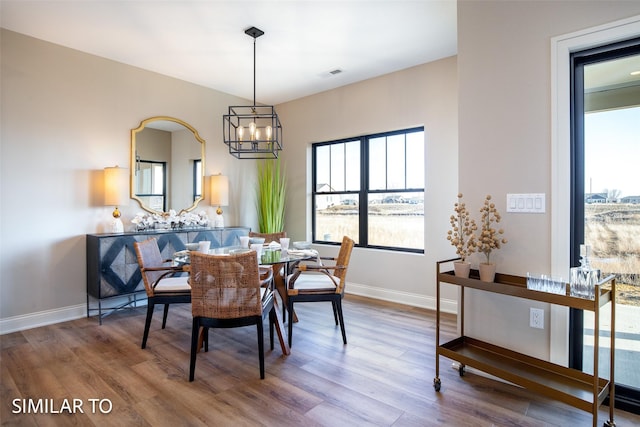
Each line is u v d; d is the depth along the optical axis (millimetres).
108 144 3664
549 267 2004
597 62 1952
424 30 3078
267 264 2457
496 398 1979
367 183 4422
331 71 4020
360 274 4375
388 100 4066
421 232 3947
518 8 2098
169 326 3205
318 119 4789
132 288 3432
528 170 2070
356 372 2285
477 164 2262
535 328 2068
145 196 3949
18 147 3107
